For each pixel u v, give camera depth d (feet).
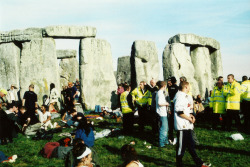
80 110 47.52
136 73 62.23
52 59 60.75
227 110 34.12
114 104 63.72
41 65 60.34
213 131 34.45
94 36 63.16
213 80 82.17
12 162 24.94
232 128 36.50
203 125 38.93
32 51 60.59
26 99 37.81
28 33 61.21
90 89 60.85
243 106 36.14
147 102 34.53
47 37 60.80
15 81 63.10
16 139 33.78
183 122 20.25
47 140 32.89
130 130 34.22
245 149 26.35
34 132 36.35
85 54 61.46
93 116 49.29
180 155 20.21
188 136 20.30
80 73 61.82
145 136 32.78
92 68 61.87
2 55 63.57
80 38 62.95
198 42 72.64
